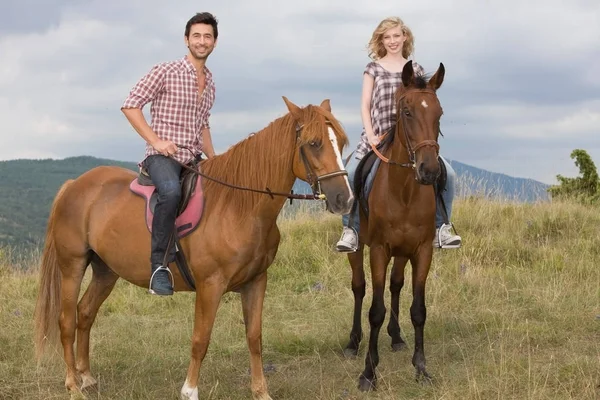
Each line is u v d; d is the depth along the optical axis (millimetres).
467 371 5043
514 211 10523
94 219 5137
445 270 8484
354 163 6000
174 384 5434
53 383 5562
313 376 5582
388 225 5234
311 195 4449
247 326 4898
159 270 4637
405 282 8273
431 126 4867
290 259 9508
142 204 4938
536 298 7273
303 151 4375
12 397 5277
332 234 10211
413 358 5293
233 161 4703
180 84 4934
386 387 5207
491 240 9453
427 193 5172
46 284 5418
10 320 7609
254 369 4918
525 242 9695
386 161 5250
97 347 6559
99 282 5449
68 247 5242
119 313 8023
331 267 9039
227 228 4590
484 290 7711
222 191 4695
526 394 4758
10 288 9086
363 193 5621
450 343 6137
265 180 4555
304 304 8023
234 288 4816
